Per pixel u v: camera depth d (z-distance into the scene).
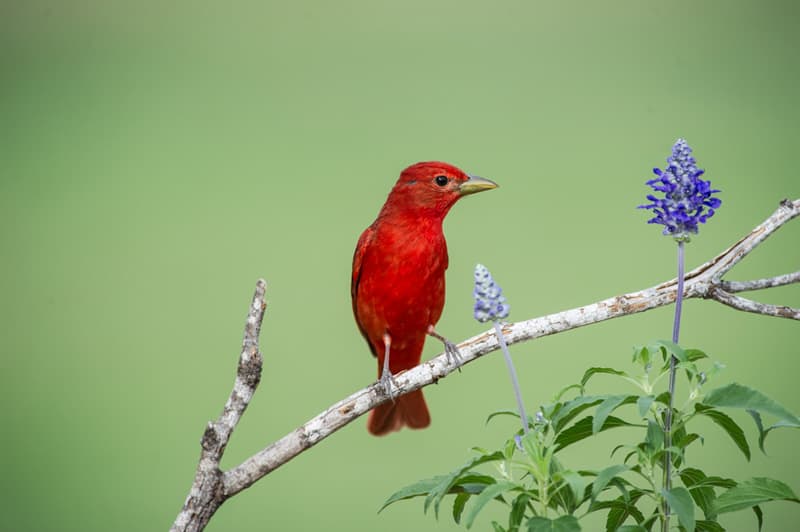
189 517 4.91
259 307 4.85
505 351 4.09
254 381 4.89
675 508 3.70
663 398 4.04
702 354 4.12
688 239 4.29
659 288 5.45
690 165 4.29
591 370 4.19
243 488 5.08
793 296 11.82
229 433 4.89
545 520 3.69
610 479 3.78
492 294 4.07
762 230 5.48
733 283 5.45
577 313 5.56
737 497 4.02
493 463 4.10
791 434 9.96
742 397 3.83
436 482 4.09
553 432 4.12
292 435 5.31
